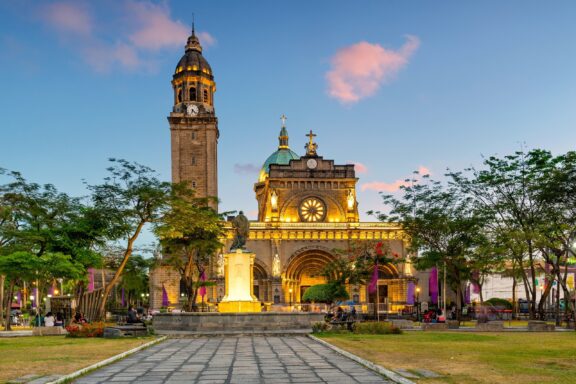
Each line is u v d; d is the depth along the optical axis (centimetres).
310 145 10888
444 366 2078
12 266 4769
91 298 5919
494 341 3297
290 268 10206
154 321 4394
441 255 6456
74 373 1911
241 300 4684
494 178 5850
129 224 5469
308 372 2006
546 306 9100
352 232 10050
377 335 3859
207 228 6612
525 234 5284
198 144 10281
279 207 10269
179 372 2031
